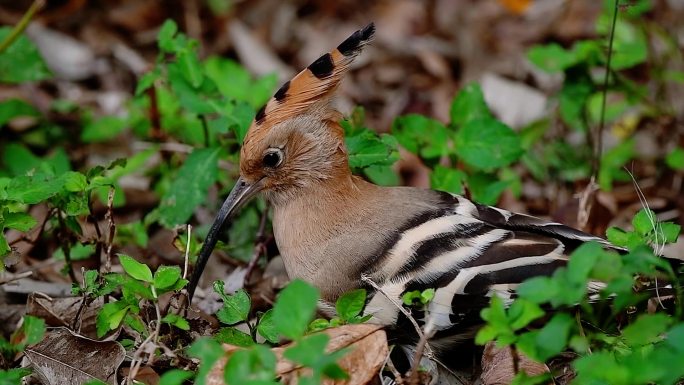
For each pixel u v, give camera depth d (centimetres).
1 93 1438
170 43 1077
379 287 823
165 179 1181
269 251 1072
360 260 878
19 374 743
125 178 1254
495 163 1030
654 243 827
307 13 1683
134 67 1522
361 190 927
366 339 736
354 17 1673
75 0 1616
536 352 643
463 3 1669
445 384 843
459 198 912
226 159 1084
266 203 1036
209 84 1057
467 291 812
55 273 1040
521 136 1234
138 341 809
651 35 1369
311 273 909
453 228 855
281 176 930
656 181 1204
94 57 1538
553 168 1220
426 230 862
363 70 1554
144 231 1047
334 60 927
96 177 925
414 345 860
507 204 1205
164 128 1228
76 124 1384
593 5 1606
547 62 1176
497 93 1419
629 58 1165
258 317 849
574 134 1309
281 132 923
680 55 1371
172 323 777
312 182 922
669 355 600
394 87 1533
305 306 607
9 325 955
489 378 796
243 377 594
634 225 841
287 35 1641
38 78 1234
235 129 1019
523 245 820
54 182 878
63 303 915
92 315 903
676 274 752
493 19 1630
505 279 805
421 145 1052
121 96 1465
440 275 827
